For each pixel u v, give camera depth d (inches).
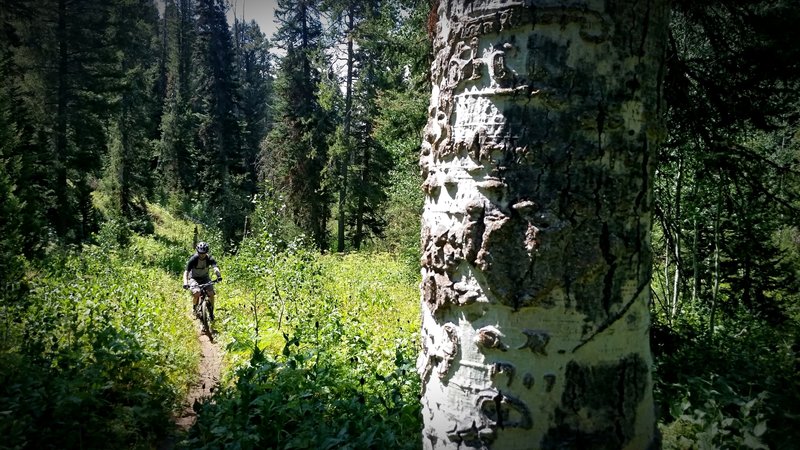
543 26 69.6
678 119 237.3
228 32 2096.5
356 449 141.6
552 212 69.9
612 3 70.0
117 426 180.4
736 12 220.2
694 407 173.9
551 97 69.4
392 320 382.0
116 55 1021.8
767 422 156.4
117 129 1147.3
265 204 658.2
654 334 240.8
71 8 922.7
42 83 899.4
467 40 74.8
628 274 72.5
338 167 1167.0
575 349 70.2
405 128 568.7
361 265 727.1
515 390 71.3
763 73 222.7
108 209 1069.8
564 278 69.8
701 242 364.8
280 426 167.6
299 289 417.4
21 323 254.5
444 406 77.0
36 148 780.0
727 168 242.2
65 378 187.3
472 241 72.9
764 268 284.7
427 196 83.7
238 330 341.7
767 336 285.4
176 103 1615.4
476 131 73.4
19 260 342.3
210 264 404.2
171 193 1441.9
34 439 158.7
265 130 2442.2
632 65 71.8
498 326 71.7
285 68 1273.4
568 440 70.2
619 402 72.0
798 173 238.2
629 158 71.9
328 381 195.8
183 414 223.0
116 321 293.4
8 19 840.3
